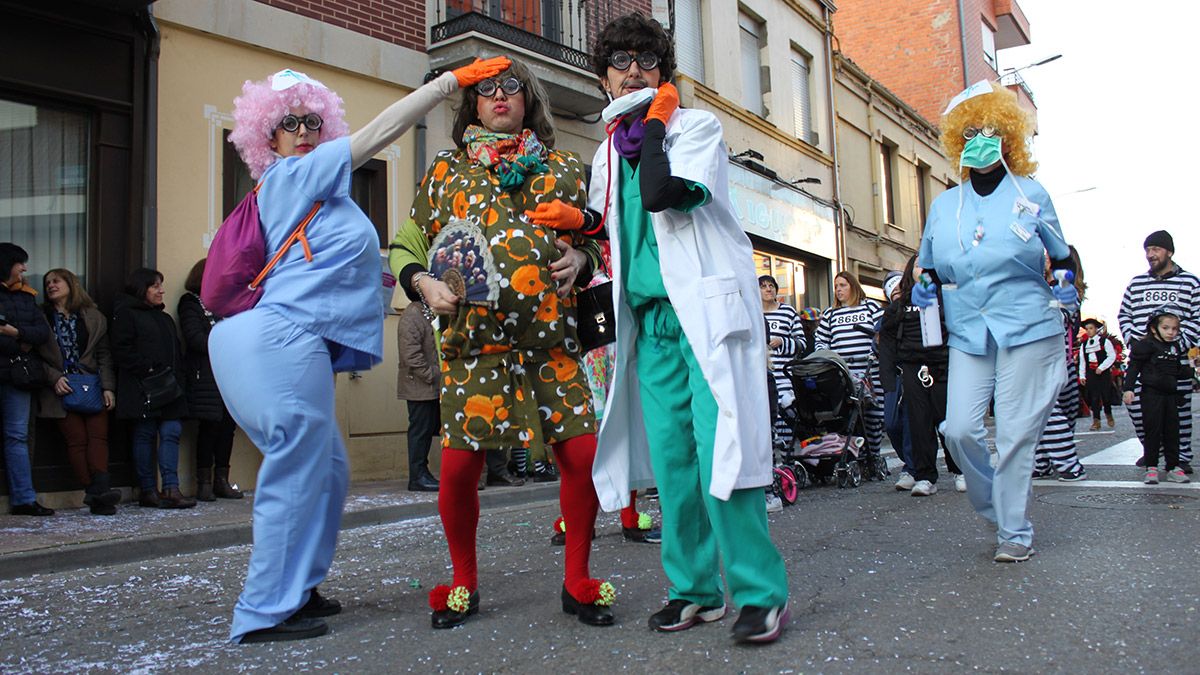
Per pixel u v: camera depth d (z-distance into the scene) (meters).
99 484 6.42
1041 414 3.94
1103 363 14.92
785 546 4.52
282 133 3.28
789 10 17.31
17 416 6.20
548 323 3.03
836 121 18.91
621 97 2.96
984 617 2.99
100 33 7.26
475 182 3.07
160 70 7.64
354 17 9.24
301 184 3.10
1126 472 7.57
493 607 3.38
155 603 3.84
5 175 7.00
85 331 6.55
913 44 25.80
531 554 4.70
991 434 11.80
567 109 11.37
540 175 3.08
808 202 16.94
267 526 3.07
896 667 2.49
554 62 10.34
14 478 6.19
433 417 7.93
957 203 4.20
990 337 4.05
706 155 2.76
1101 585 3.40
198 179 7.84
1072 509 5.40
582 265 3.15
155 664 2.84
